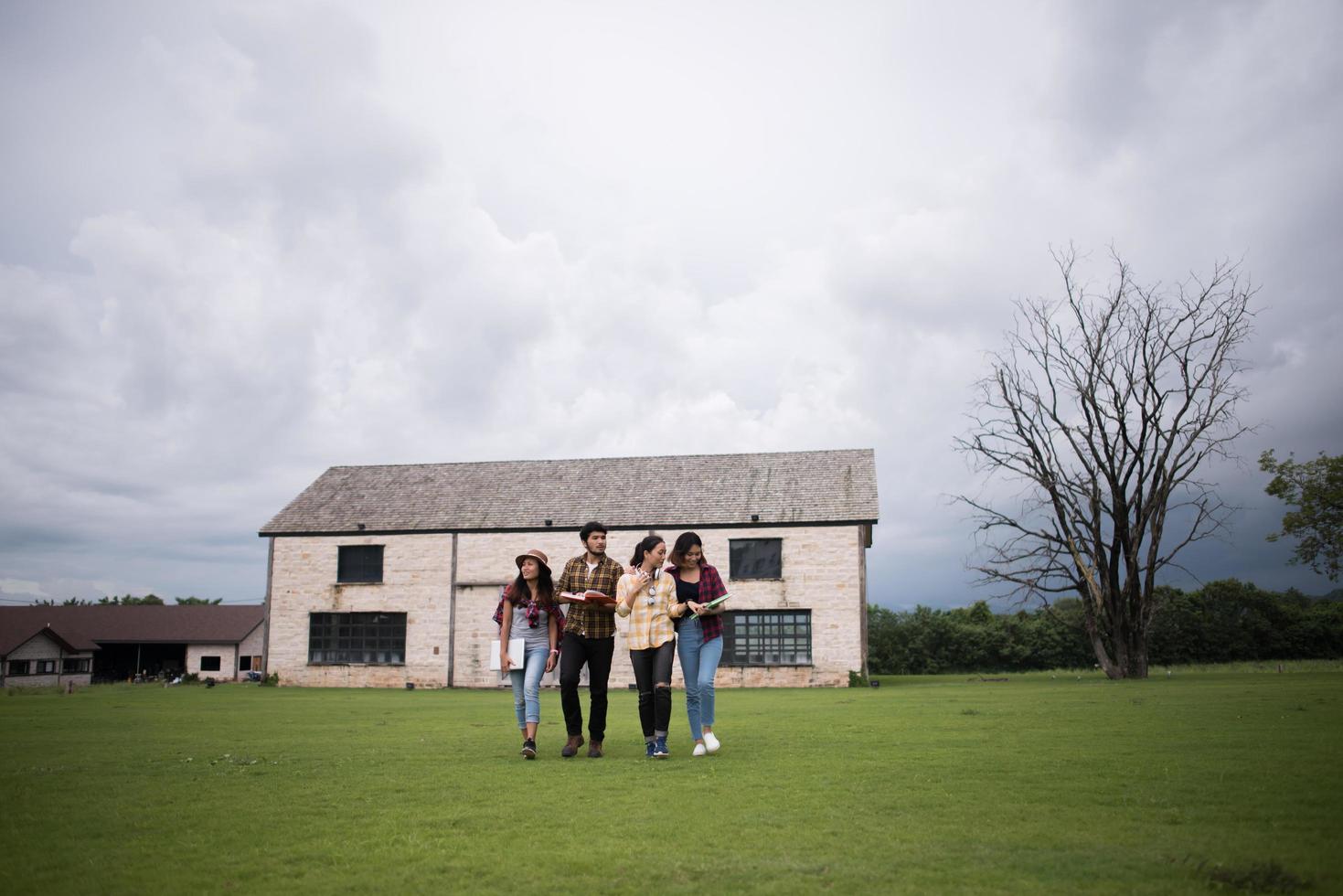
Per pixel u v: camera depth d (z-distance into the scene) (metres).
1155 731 9.38
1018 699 16.89
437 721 13.64
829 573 31.62
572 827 5.06
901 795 5.81
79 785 6.70
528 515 34.41
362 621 34.28
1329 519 35.16
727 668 31.39
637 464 36.94
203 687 34.84
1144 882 3.76
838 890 3.76
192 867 4.31
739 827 4.99
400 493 36.94
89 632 55.56
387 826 5.16
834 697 21.03
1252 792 5.69
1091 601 30.67
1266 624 50.53
